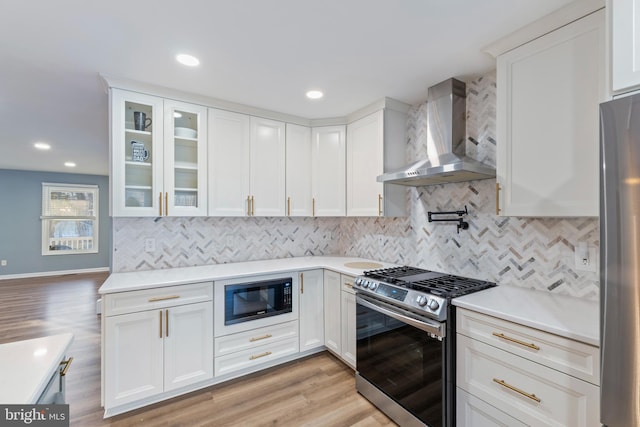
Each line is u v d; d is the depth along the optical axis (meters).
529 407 1.32
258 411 2.01
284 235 3.34
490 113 2.12
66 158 5.20
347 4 1.42
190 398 2.14
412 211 2.71
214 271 2.49
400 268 2.53
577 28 1.44
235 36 1.68
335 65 2.02
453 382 1.64
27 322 3.74
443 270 2.43
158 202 2.37
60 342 1.08
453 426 1.64
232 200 2.70
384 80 2.24
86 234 7.18
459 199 2.32
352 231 3.47
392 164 2.68
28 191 6.59
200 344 2.22
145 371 2.01
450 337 1.64
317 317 2.79
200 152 2.55
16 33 1.62
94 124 3.27
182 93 2.44
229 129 2.69
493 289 1.86
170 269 2.59
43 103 2.67
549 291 1.80
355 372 2.45
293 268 2.65
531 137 1.62
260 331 2.49
